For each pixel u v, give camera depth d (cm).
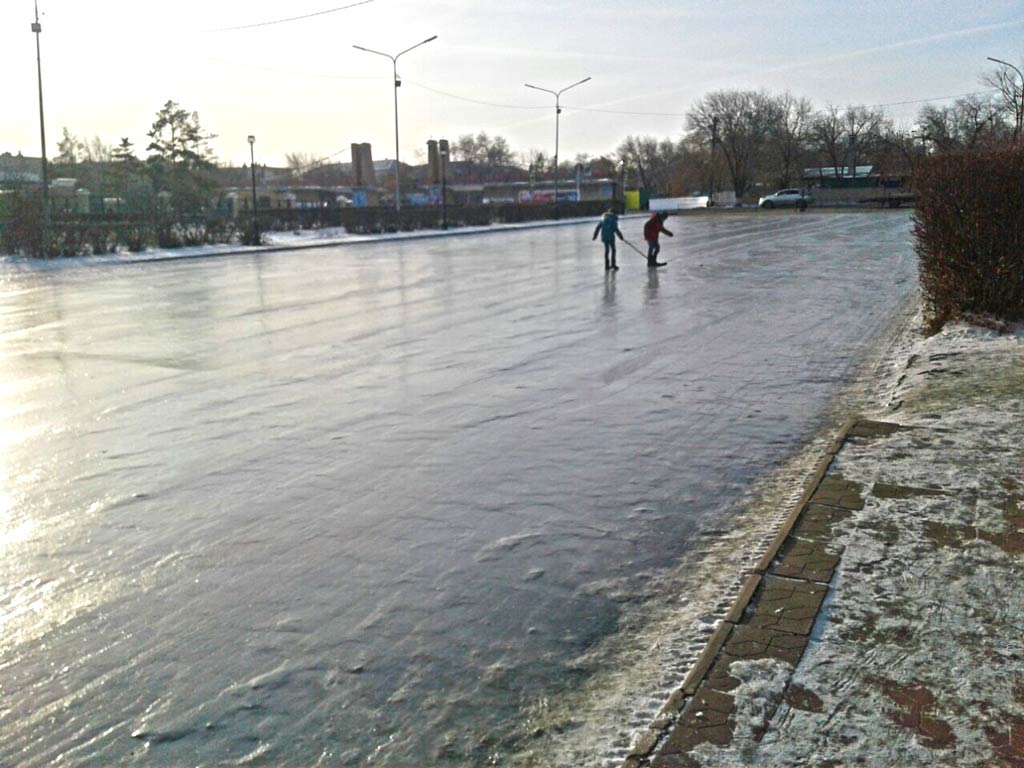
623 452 743
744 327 1406
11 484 673
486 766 339
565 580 500
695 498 631
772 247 3209
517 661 415
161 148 6725
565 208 6881
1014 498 567
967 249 1189
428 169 13312
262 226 5025
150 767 343
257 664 414
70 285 2303
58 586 498
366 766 341
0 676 408
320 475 687
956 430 728
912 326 1389
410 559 530
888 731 338
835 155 10350
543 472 691
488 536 564
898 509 557
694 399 930
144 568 520
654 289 1945
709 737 338
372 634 441
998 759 319
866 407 891
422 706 380
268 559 531
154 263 3127
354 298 1873
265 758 347
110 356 1208
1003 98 6988
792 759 324
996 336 1117
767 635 411
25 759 349
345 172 15162
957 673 375
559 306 1681
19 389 1002
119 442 783
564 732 359
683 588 488
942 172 1223
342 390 981
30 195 3503
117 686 398
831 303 1683
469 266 2684
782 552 500
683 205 9419
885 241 3434
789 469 695
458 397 944
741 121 10288
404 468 703
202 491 652
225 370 1100
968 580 458
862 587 454
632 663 411
